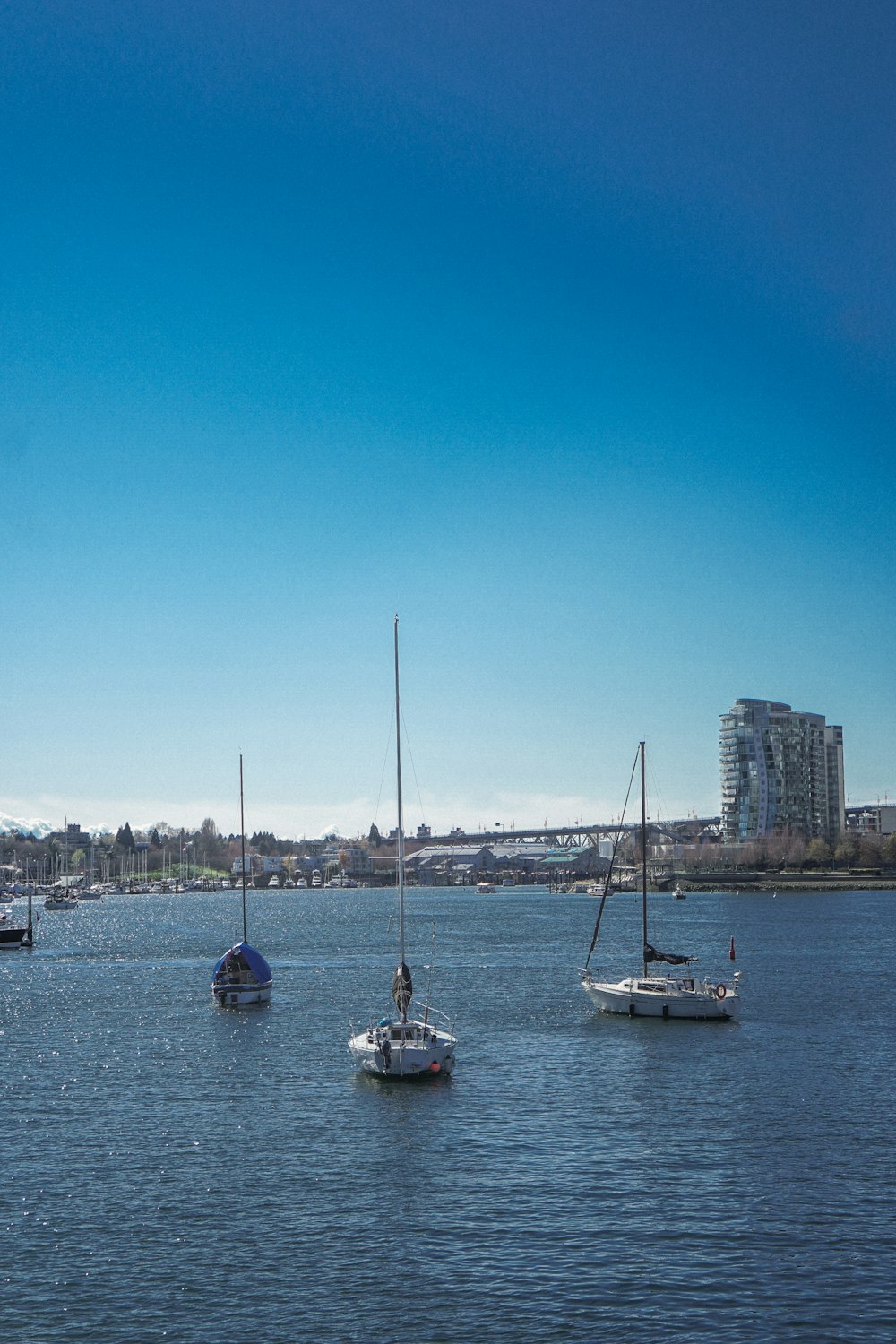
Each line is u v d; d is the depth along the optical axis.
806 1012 100.50
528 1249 45.16
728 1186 52.03
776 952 157.00
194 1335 38.75
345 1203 50.38
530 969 142.50
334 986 125.31
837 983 121.75
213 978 115.94
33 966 158.62
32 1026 99.81
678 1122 63.03
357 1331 38.97
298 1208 49.91
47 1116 66.19
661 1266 43.50
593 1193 51.22
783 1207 49.34
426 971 140.50
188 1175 54.56
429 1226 47.59
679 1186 52.06
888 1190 51.38
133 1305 40.81
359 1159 56.81
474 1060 80.06
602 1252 44.78
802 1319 39.47
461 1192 51.69
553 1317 39.75
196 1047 88.00
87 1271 43.62
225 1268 43.75
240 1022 99.81
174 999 117.69
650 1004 97.88
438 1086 72.12
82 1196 51.59
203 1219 48.72
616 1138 59.88
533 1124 62.88
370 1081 73.81
